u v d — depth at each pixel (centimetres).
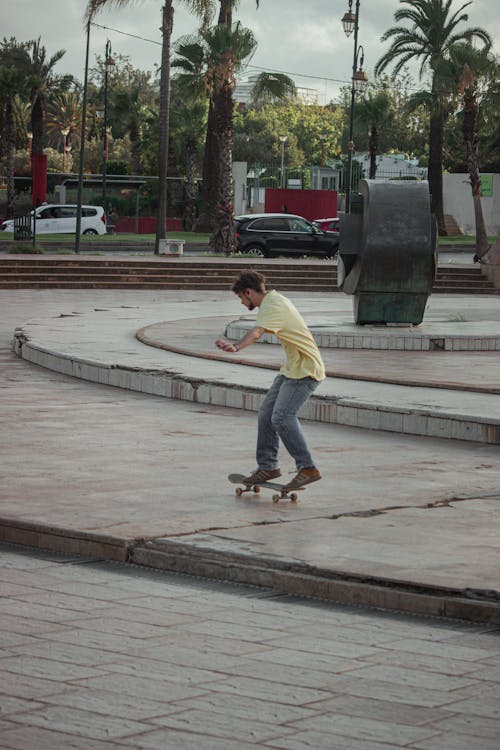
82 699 427
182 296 3197
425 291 1952
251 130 12325
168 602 595
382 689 451
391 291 1945
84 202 6569
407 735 397
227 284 3506
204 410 1347
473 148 5047
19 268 3356
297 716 415
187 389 1427
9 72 6219
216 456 1023
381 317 1978
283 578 632
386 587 605
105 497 827
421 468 980
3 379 1593
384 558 652
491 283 3634
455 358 1700
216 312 2605
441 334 1828
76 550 713
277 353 1695
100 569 674
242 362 1589
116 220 6138
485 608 569
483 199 6425
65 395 1449
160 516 764
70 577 650
